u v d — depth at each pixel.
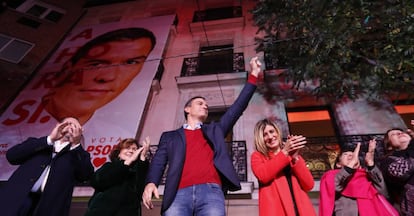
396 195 2.53
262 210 2.12
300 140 2.12
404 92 5.54
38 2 11.20
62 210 2.25
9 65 8.32
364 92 5.90
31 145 2.37
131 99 6.67
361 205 2.41
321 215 2.48
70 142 2.58
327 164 4.86
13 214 1.99
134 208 2.40
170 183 1.99
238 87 6.89
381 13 4.60
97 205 2.27
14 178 2.22
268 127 2.56
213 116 6.73
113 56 8.25
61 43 9.75
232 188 2.12
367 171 2.55
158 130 6.15
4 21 9.83
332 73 5.45
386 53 4.89
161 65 7.80
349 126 5.49
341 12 4.80
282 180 2.18
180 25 9.80
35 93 7.48
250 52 7.98
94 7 11.89
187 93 7.00
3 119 6.71
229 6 10.48
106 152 5.54
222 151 2.20
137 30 9.16
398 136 2.68
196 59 7.96
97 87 7.24
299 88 6.57
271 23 6.11
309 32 5.18
